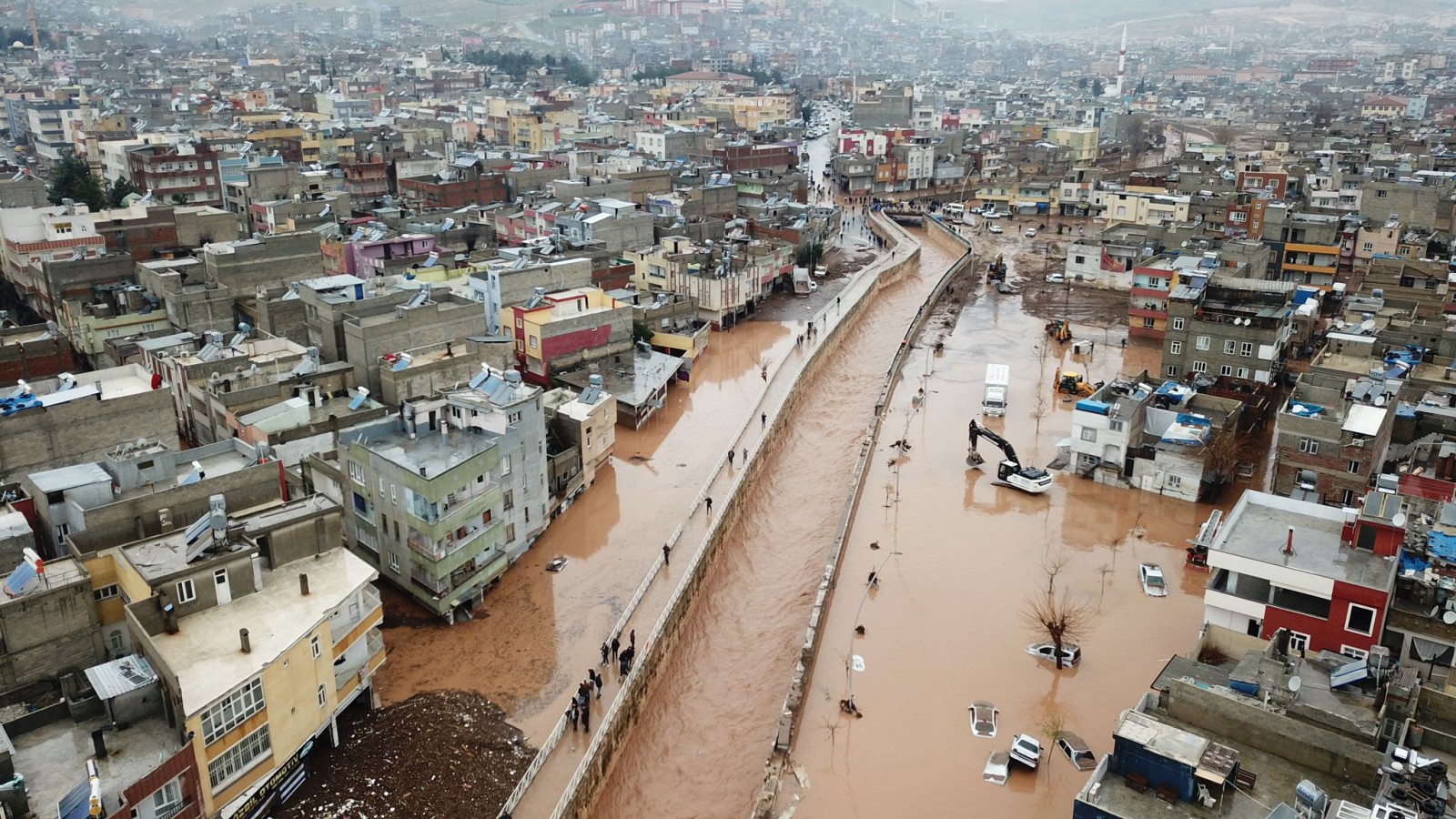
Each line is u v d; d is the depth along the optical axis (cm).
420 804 6153
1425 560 6322
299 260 14475
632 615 8125
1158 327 15750
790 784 6481
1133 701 7306
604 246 17275
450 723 6869
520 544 9100
